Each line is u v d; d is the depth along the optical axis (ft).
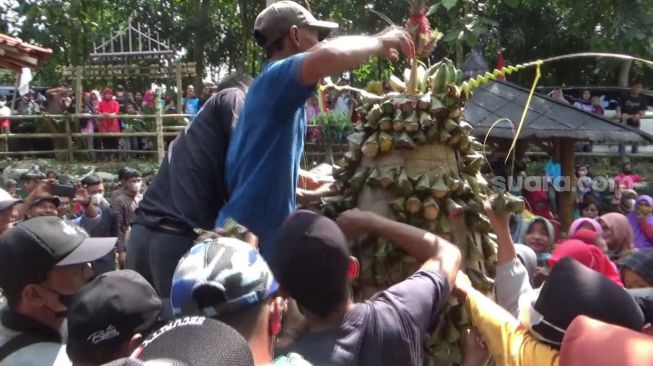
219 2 77.97
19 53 29.71
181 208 8.94
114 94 56.54
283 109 7.64
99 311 6.85
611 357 5.77
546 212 27.32
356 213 7.88
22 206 17.88
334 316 6.73
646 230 21.66
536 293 7.71
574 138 27.20
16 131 50.75
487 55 57.21
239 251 6.04
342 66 7.30
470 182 8.43
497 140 27.76
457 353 8.04
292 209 8.27
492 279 8.64
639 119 47.70
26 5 53.42
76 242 7.72
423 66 8.77
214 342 4.27
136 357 4.28
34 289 7.50
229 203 8.20
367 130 8.39
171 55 55.93
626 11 44.42
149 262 9.09
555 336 6.87
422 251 7.62
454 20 29.96
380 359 6.61
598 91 51.08
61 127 49.32
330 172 10.40
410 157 8.14
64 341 7.95
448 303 7.93
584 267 7.06
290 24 8.54
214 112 9.11
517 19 61.05
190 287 5.82
